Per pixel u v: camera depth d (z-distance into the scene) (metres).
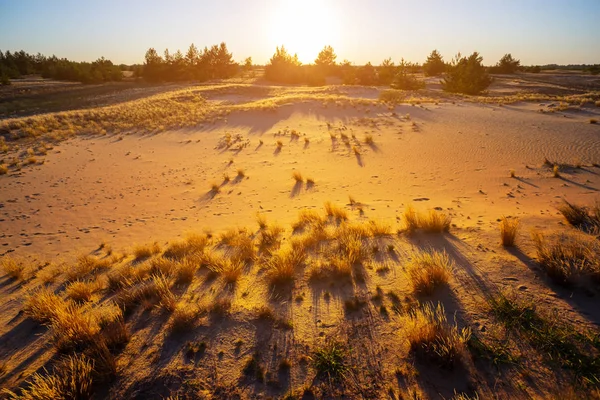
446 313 4.32
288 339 4.13
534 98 33.91
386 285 5.16
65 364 3.87
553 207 9.06
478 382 3.32
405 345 3.88
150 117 30.28
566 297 4.34
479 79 47.59
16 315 5.55
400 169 15.16
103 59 94.50
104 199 13.23
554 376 3.27
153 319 4.72
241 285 5.61
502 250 5.87
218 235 9.19
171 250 8.02
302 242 7.14
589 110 25.59
